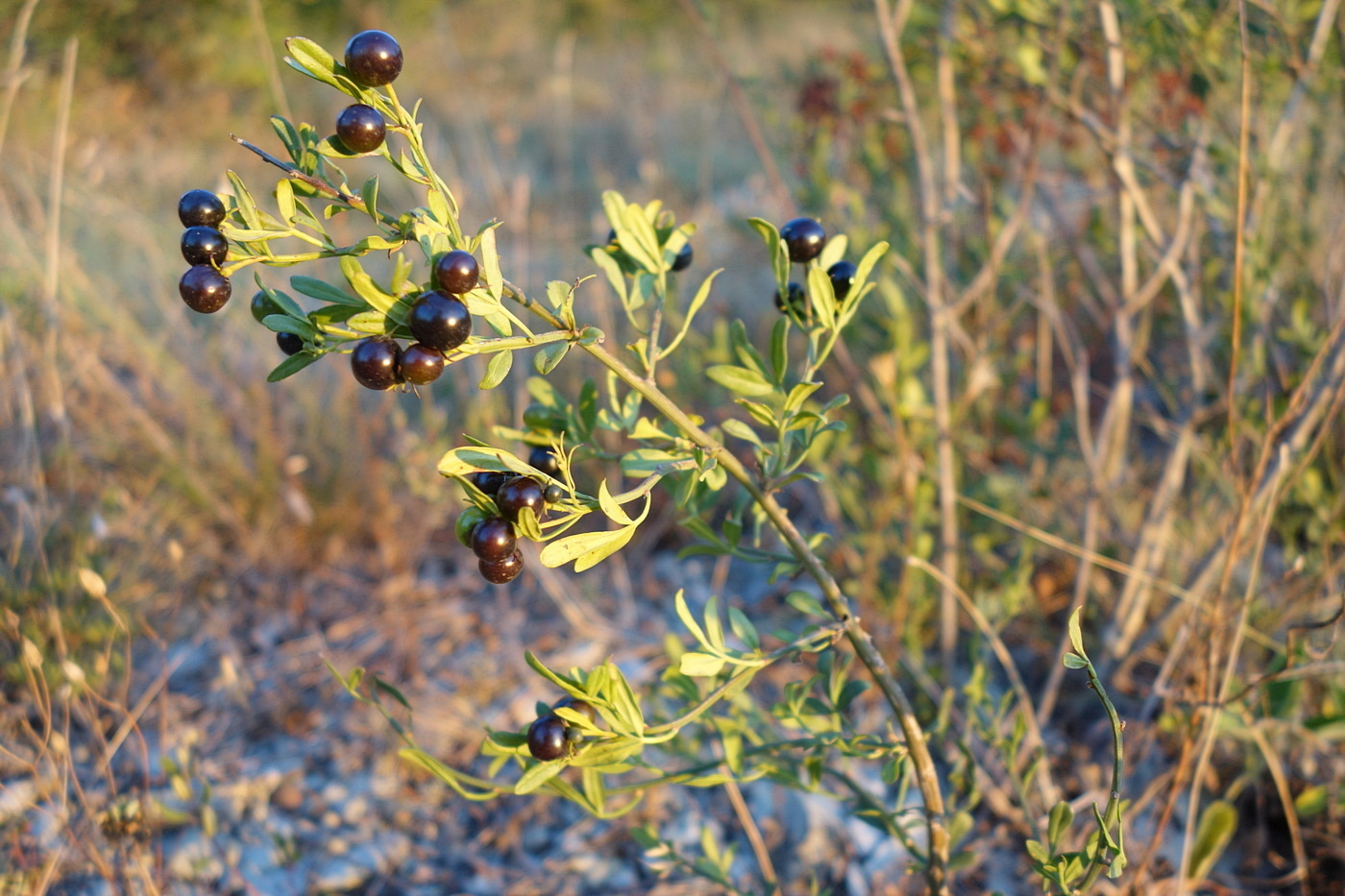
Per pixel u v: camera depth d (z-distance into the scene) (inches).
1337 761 19.1
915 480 21.0
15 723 20.2
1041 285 24.3
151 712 22.2
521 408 28.4
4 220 26.7
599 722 14.7
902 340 20.5
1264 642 18.4
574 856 19.4
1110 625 21.7
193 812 19.5
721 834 19.8
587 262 39.3
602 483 11.5
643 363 12.5
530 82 74.0
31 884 16.9
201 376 30.0
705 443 12.6
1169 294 26.7
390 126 11.5
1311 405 17.6
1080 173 27.0
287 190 11.3
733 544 14.1
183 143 49.1
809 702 14.3
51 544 22.9
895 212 26.0
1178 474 20.9
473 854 19.7
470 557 28.6
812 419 12.9
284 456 27.7
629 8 90.2
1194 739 16.6
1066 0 18.8
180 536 26.4
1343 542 21.2
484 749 12.9
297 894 18.6
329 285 11.4
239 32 64.7
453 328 11.1
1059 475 25.9
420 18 81.7
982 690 16.5
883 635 23.2
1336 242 20.0
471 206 39.6
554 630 25.5
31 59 48.6
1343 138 22.4
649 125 56.0
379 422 28.6
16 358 22.5
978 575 24.6
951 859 14.5
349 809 20.5
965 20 21.9
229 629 25.4
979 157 23.8
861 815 14.5
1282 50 20.2
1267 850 19.1
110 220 30.7
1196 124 21.6
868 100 25.2
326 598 26.7
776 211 38.8
